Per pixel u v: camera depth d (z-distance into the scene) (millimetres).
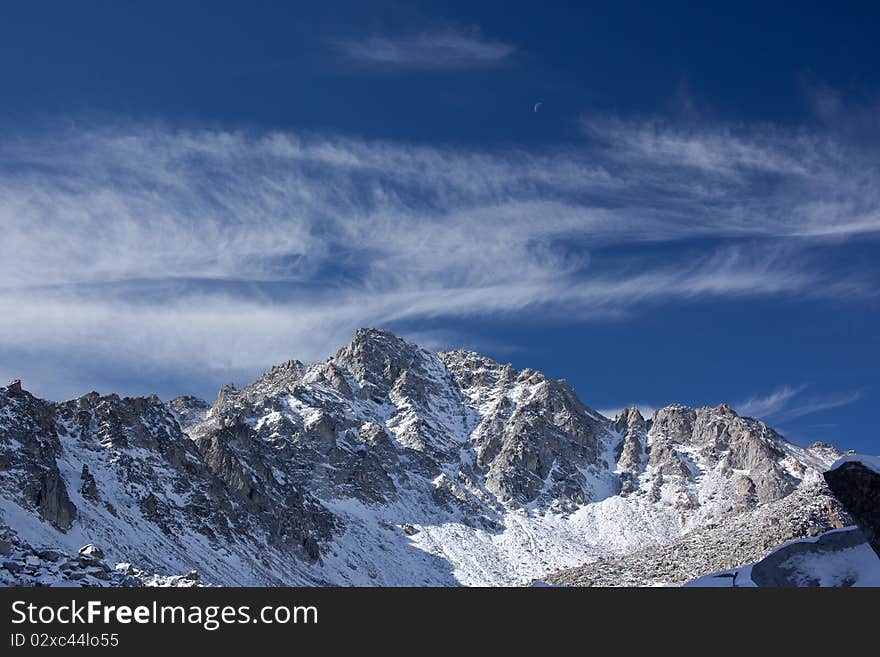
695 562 177625
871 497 36188
